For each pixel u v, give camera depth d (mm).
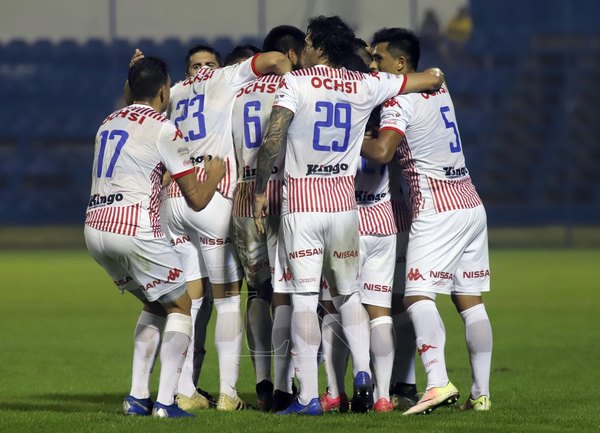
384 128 24297
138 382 24391
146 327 24453
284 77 23750
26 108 110312
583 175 111875
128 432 21375
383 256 25609
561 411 24812
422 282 24672
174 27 108438
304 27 107000
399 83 24359
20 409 25750
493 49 113938
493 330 44469
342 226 23953
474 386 25219
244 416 23750
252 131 25500
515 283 66500
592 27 114188
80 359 36688
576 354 37094
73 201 107812
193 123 26203
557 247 100750
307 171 23766
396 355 26984
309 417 23516
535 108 113000
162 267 23453
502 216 107562
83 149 110000
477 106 113062
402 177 26109
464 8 113312
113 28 108938
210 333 45156
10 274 75500
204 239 26172
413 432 21344
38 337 43031
